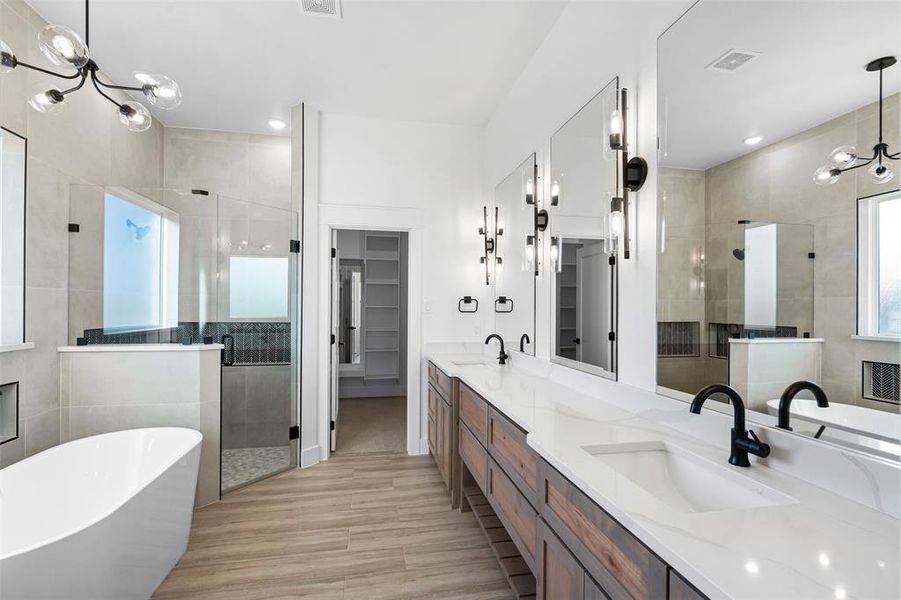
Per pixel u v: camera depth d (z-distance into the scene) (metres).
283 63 2.90
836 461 0.98
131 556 1.72
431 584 1.96
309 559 2.15
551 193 2.50
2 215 2.23
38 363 2.41
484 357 3.69
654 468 1.36
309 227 3.54
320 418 3.60
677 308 1.51
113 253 2.87
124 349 2.66
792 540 0.79
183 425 2.72
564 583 1.21
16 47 2.22
